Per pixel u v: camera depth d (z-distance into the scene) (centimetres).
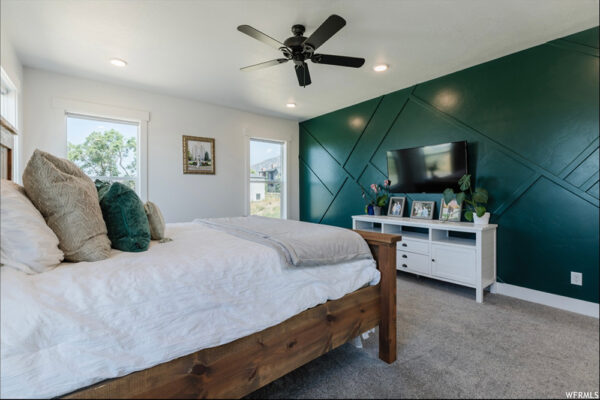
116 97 348
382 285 167
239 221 238
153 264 109
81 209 111
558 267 246
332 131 474
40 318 80
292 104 434
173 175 395
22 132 287
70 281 90
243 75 322
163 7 202
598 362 163
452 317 225
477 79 297
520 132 267
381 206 388
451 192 299
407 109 363
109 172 352
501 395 137
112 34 237
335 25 184
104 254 111
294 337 132
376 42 252
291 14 211
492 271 278
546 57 251
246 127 469
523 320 219
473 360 166
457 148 305
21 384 76
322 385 145
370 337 197
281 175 527
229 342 112
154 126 378
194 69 306
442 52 270
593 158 228
